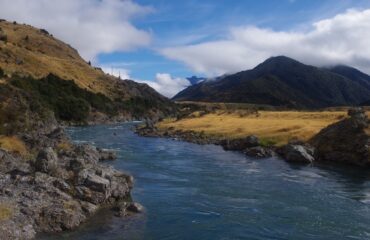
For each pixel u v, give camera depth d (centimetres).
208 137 10394
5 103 7438
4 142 5575
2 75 16138
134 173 5494
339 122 7794
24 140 6175
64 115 16650
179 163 6519
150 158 7012
